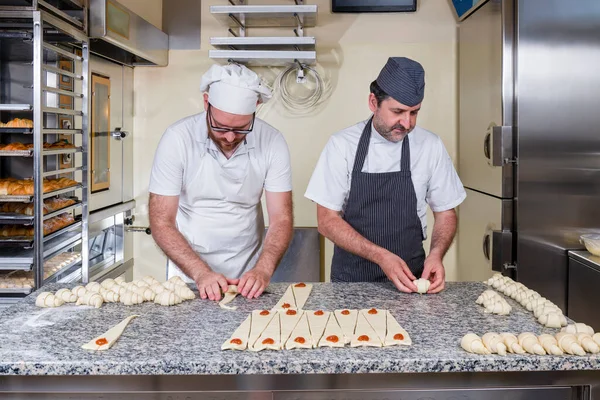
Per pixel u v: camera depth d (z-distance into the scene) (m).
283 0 3.57
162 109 3.68
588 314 2.60
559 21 2.76
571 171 2.81
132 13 3.03
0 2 2.37
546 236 2.83
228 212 2.34
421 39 3.57
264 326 1.59
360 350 1.44
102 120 3.19
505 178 2.85
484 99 3.07
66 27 2.50
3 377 1.38
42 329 1.59
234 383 1.39
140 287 1.89
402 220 2.29
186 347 1.46
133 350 1.43
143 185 3.72
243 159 2.23
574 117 2.79
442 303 1.86
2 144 2.76
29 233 2.58
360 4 3.54
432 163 2.29
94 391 1.39
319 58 3.59
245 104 1.91
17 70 2.90
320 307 1.82
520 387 1.42
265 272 2.00
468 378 1.41
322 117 3.61
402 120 2.06
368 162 2.28
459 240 3.62
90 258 3.38
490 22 2.97
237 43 3.20
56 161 2.95
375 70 3.59
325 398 1.41
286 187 2.31
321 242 3.55
